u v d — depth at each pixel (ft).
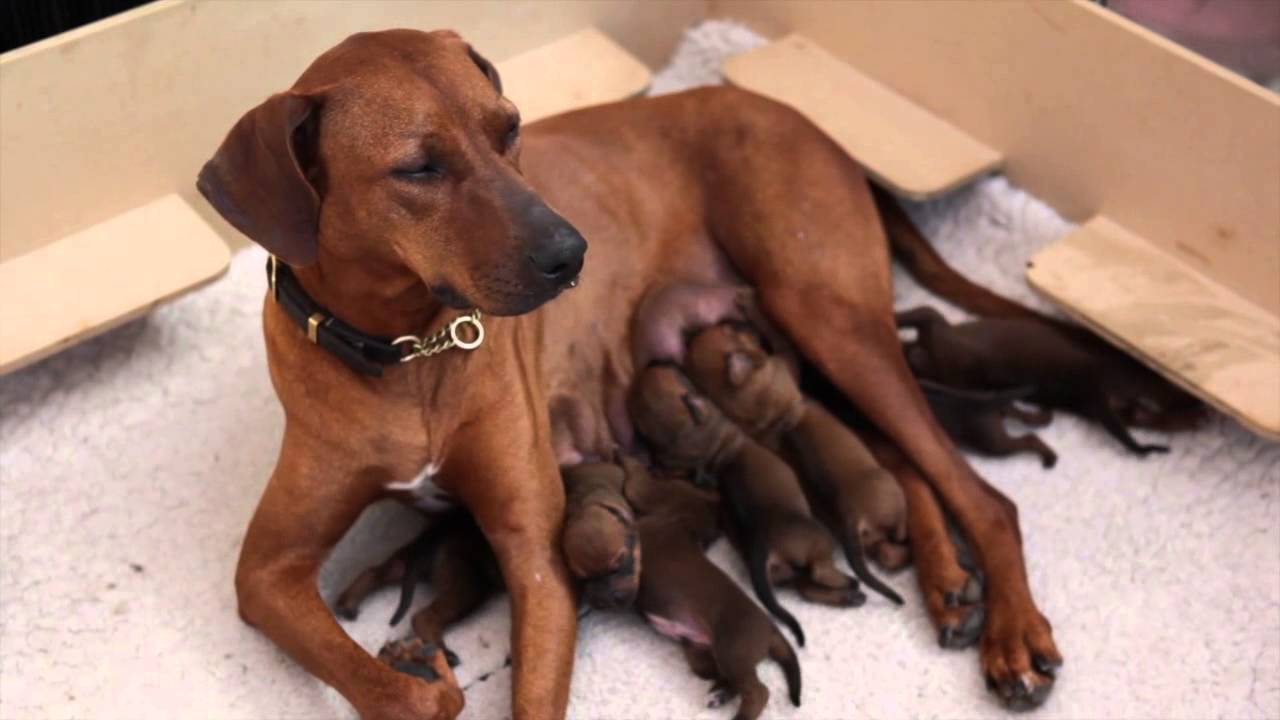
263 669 10.48
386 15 13.07
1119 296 11.90
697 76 15.25
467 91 8.50
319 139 8.50
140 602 10.92
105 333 12.53
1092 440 12.02
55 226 12.19
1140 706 10.35
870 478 10.80
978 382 12.03
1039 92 12.64
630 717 10.28
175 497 11.60
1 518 11.44
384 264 8.84
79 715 10.28
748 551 10.72
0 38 12.90
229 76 12.46
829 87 13.92
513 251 8.32
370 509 11.57
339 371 9.48
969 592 10.68
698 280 11.98
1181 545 11.25
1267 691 10.41
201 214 13.01
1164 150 11.93
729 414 11.34
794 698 10.16
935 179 12.89
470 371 9.68
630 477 10.91
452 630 10.78
